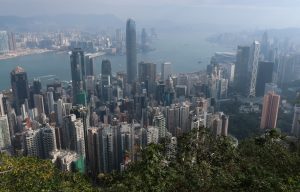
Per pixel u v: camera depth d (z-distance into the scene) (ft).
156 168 50.72
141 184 49.03
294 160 62.69
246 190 48.37
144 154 54.90
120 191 49.93
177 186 49.08
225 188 48.65
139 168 53.57
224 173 50.24
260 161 61.87
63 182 64.75
